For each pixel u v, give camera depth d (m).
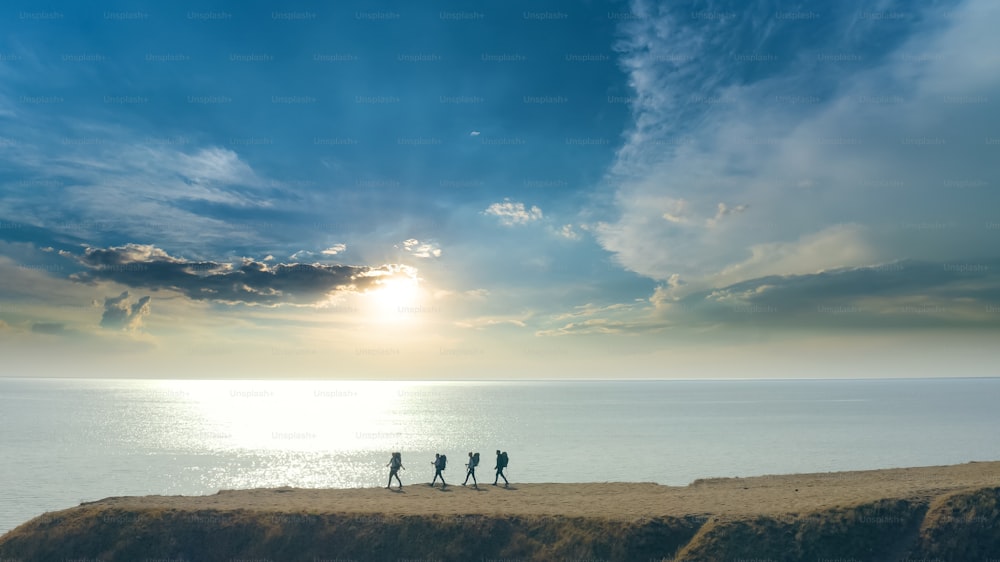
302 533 32.91
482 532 32.66
